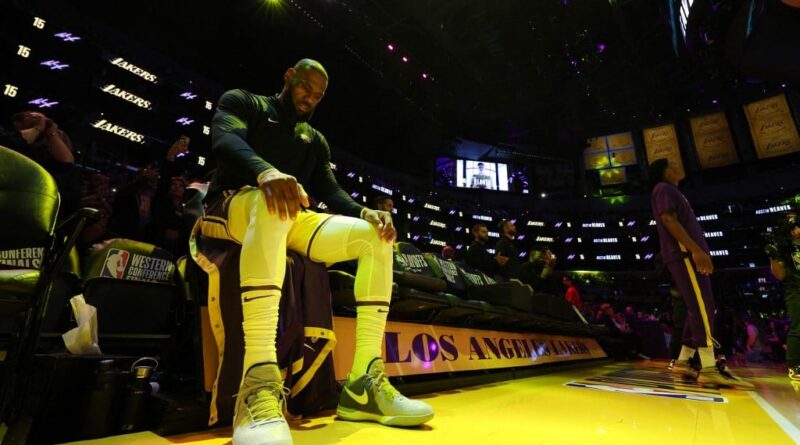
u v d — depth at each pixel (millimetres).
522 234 24500
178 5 12047
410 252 2609
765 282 19906
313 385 1324
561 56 17891
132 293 1744
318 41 15148
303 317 1334
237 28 13344
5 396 959
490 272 4223
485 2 15266
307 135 1715
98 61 10328
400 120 20094
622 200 24641
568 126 22984
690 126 22359
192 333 1521
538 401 1937
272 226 1125
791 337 3502
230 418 1150
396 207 20531
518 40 16984
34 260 1377
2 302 969
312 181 1847
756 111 20797
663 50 17531
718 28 8789
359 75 17203
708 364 2686
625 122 23062
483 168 25172
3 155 1128
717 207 22000
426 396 2043
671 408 1807
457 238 22891
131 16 11867
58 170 2512
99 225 2336
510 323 3492
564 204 25391
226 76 14422
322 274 1467
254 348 1074
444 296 2289
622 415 1605
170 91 11641
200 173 11273
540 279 5281
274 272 1121
